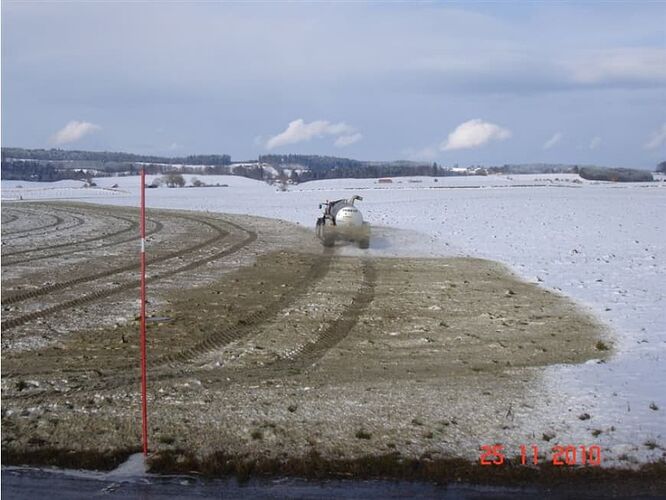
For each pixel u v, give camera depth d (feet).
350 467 20.70
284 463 20.93
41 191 267.39
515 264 64.90
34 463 21.22
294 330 39.04
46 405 26.14
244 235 95.86
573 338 36.91
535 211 135.03
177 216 133.80
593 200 171.83
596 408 25.59
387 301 47.65
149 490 19.44
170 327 39.55
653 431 23.39
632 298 47.96
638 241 82.64
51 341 36.01
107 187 306.14
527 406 25.89
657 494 19.25
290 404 26.17
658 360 32.45
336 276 58.85
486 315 42.83
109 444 22.56
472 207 147.64
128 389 28.09
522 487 19.69
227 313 43.57
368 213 131.03
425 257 70.49
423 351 34.42
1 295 49.39
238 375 30.17
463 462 21.11
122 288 52.75
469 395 27.20
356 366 31.68
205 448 22.21
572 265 63.87
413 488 19.60
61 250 78.13
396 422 24.31
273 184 359.25
